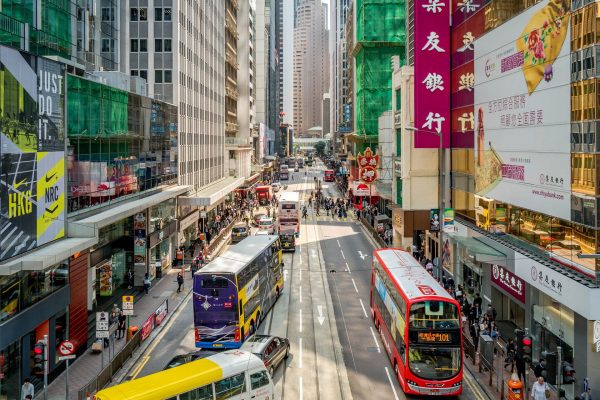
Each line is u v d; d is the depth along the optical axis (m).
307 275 47.00
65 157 27.95
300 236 67.25
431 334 23.16
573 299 22.81
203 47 73.25
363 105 88.25
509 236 31.58
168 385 17.91
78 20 35.78
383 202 79.56
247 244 36.16
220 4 87.94
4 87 22.09
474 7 36.66
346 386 24.56
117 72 39.12
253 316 31.69
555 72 25.47
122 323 31.45
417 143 42.56
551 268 24.97
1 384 22.06
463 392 24.02
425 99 42.06
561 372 23.56
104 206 34.72
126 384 17.91
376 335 31.69
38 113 24.98
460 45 39.78
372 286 34.72
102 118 34.56
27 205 23.80
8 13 27.08
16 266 21.56
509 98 31.20
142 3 58.69
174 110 53.91
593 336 21.28
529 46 28.41
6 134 22.17
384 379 25.38
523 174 29.34
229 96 100.81
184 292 41.12
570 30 23.97
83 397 21.81
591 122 22.30
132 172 40.72
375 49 87.25
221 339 28.56
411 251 50.19
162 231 46.56
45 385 21.61
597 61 21.89
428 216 48.31
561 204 25.05
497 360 25.67
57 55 31.44
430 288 24.75
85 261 29.98
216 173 84.12
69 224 28.02
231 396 19.64
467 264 39.81
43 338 23.66
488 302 35.59
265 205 97.88
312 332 32.25
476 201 37.38
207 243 55.19
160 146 48.69
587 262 22.92
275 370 26.33
